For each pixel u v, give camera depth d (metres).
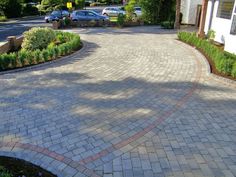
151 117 6.88
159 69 11.07
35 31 14.98
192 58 12.93
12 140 5.85
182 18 28.25
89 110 7.29
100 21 26.36
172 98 8.10
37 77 10.14
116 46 15.83
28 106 7.58
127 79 9.82
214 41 17.20
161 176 4.69
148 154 5.32
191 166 4.95
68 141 5.78
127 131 6.20
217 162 5.07
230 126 6.46
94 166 4.96
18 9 39.47
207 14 18.58
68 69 11.14
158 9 28.27
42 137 5.95
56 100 7.97
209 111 7.26
